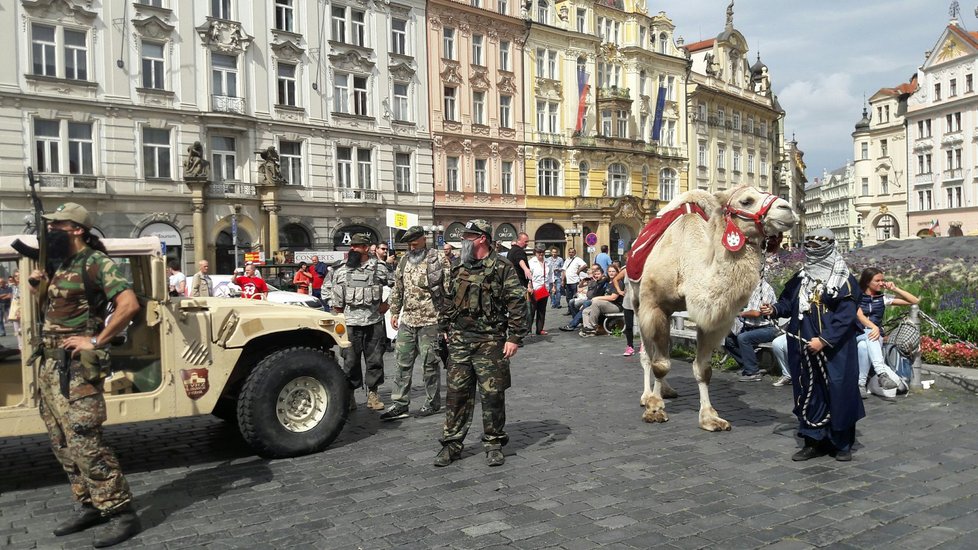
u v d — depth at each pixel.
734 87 62.97
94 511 4.96
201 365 6.24
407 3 37.16
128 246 6.09
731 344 10.55
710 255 6.80
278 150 32.53
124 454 6.87
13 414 5.45
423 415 8.41
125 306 4.76
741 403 8.59
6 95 25.48
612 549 4.34
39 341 5.04
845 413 5.91
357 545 4.51
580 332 16.02
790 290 6.32
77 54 27.25
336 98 34.78
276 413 6.57
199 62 30.08
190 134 29.80
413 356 8.20
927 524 4.66
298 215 33.09
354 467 6.28
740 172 63.72
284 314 6.77
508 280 6.23
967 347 9.73
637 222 50.06
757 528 4.63
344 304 8.68
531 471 5.98
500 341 6.25
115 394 6.05
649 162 51.84
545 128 45.03
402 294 8.29
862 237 86.12
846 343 5.96
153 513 5.21
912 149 69.19
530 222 43.78
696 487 5.46
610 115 48.78
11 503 5.53
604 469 5.98
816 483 5.52
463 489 5.56
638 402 8.70
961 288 13.08
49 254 4.87
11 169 25.70
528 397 9.18
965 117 63.22
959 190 64.31
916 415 7.66
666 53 54.50
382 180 36.25
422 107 37.94
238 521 5.00
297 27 33.16
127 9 28.16
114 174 27.89
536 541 4.49
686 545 4.38
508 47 42.66
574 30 46.22
